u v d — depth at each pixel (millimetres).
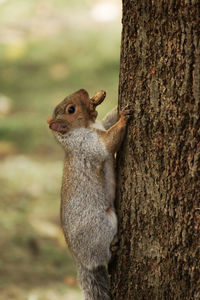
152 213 7504
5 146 22359
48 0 37250
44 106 25781
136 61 7434
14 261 13992
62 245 15328
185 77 6914
